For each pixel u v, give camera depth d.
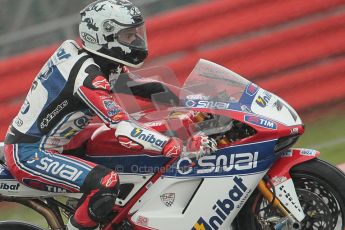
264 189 18.27
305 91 31.98
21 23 33.31
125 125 17.39
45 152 18.19
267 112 18.34
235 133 18.28
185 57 31.81
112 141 18.44
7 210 27.69
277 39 32.09
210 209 18.25
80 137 18.66
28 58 30.09
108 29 17.98
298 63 32.16
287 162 18.38
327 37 32.38
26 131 18.34
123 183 18.48
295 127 18.22
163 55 31.73
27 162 18.17
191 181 18.33
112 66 18.58
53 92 18.05
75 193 18.42
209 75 18.88
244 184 18.12
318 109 32.25
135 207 18.50
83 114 18.12
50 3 33.44
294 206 18.06
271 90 31.88
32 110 18.33
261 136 17.97
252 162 18.06
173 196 18.41
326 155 28.48
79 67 17.81
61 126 18.12
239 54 31.92
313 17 32.53
